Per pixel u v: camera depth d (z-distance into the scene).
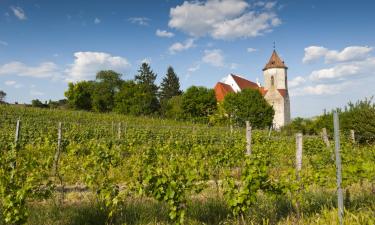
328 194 7.58
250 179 5.67
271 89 66.94
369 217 5.58
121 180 9.40
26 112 35.38
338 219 5.57
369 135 18.62
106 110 75.19
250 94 50.69
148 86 74.56
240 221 5.82
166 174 5.84
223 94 64.06
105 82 76.00
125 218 5.88
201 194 7.92
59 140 11.22
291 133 37.97
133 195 7.08
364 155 10.46
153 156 9.98
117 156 9.46
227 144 17.72
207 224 5.95
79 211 6.25
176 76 83.38
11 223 5.18
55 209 6.41
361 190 8.21
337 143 5.64
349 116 20.80
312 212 6.41
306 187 6.56
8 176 5.66
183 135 21.72
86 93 77.50
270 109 51.53
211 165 9.78
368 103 20.59
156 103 71.75
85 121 36.16
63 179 9.64
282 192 6.11
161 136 21.30
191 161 8.01
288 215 6.14
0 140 15.80
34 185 6.35
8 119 24.91
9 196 5.08
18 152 7.86
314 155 14.41
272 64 70.81
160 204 6.60
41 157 9.88
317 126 32.59
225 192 5.74
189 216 6.11
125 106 66.88
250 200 5.67
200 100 55.59
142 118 45.69
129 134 20.20
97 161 8.68
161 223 5.84
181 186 5.69
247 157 6.15
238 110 49.00
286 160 13.93
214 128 28.75
